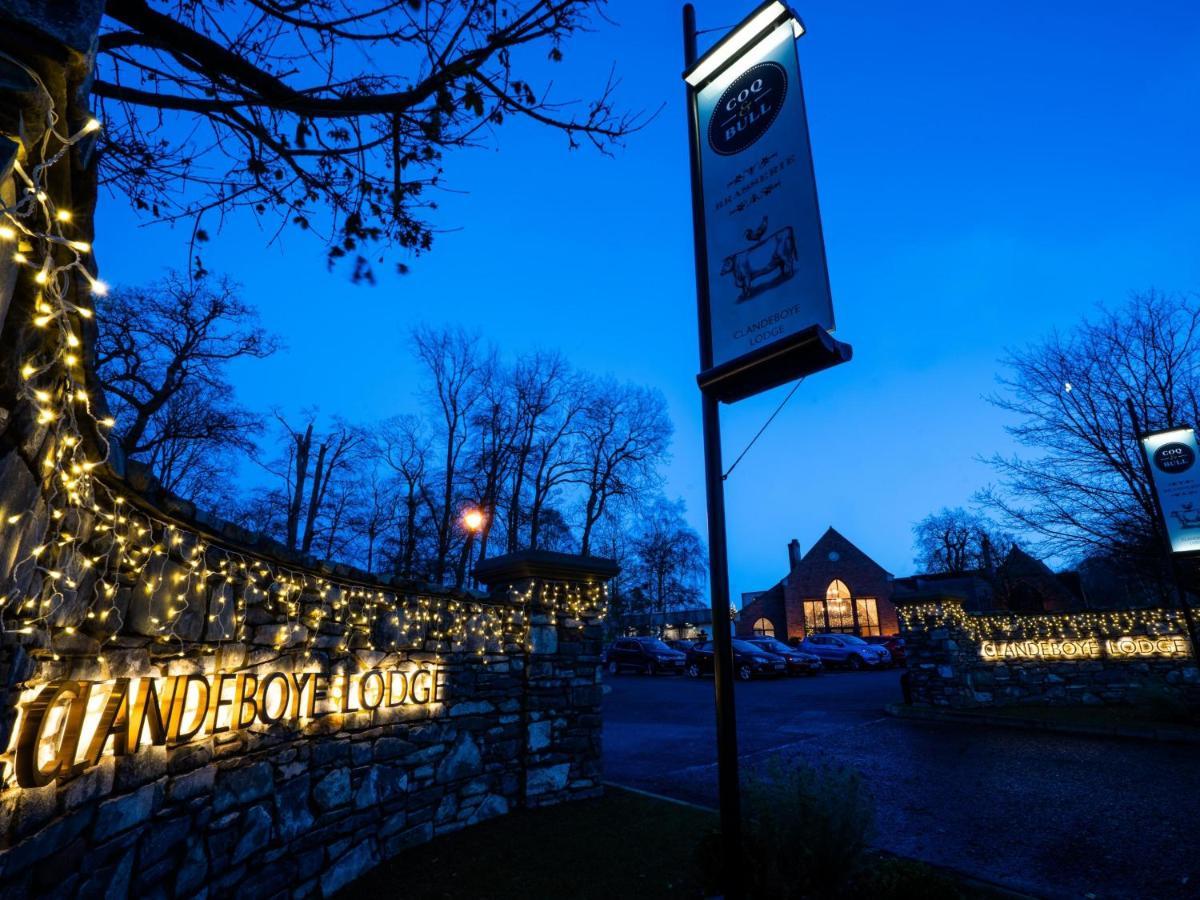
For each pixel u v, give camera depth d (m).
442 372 28.64
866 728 11.88
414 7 2.83
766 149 4.87
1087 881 4.97
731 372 4.71
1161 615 12.53
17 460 1.74
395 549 28.56
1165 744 9.49
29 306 1.65
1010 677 13.55
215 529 3.55
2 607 1.80
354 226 3.64
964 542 45.94
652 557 38.50
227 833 3.69
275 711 4.20
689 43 5.72
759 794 4.77
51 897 2.42
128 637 2.93
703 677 23.25
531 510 28.73
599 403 30.95
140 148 3.47
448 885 4.75
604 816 6.54
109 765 2.81
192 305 19.28
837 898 4.26
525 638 7.31
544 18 2.93
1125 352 17.17
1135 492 16.14
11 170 1.27
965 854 5.61
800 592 42.50
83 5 1.37
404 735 5.60
